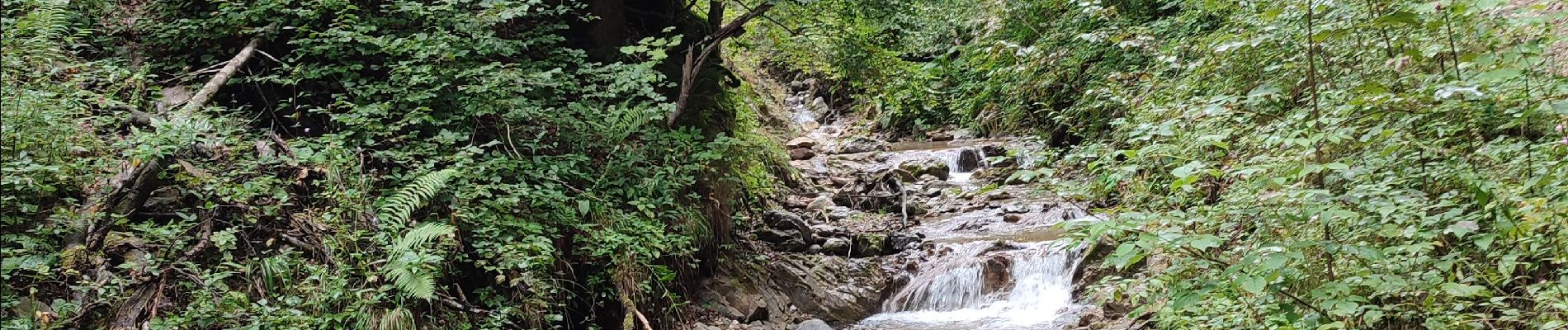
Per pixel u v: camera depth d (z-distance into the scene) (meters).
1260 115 5.32
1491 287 4.08
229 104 6.70
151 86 6.14
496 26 7.37
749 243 9.11
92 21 6.72
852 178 12.98
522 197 6.24
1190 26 9.47
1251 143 5.07
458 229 5.69
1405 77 5.05
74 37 5.70
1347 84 5.44
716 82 9.15
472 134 6.75
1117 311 6.73
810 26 9.17
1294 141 3.81
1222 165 5.04
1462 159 4.35
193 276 4.54
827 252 9.34
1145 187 5.45
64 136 4.64
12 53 4.68
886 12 9.26
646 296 6.76
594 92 6.93
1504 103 4.37
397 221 5.25
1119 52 10.48
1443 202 3.74
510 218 5.82
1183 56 8.02
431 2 7.18
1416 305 3.94
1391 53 5.26
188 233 4.92
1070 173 7.89
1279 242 3.71
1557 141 4.15
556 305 6.10
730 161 8.90
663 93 8.62
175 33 6.51
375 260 5.12
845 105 18.95
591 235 6.38
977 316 8.03
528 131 6.95
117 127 5.23
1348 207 3.96
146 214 4.99
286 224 5.21
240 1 6.71
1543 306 3.77
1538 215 3.66
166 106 5.80
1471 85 4.07
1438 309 3.89
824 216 10.92
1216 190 5.11
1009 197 11.27
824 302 8.34
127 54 6.65
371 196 5.84
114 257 4.60
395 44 6.24
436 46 6.30
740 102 10.54
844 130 17.66
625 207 7.05
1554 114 4.18
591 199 6.63
